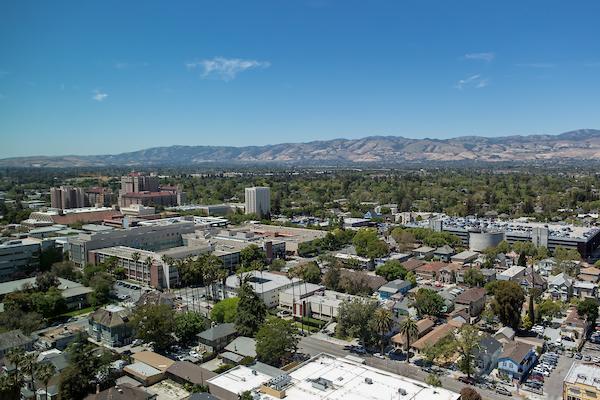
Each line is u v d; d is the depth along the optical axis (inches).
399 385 4284.0
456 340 5708.7
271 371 5098.4
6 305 7126.0
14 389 4475.9
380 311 6254.9
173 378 5433.1
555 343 6446.9
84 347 5206.7
